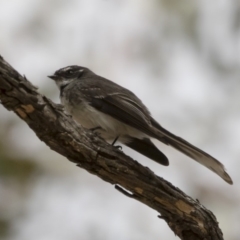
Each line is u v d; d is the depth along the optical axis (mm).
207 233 9734
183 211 9539
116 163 9086
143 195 9438
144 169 9289
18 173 12758
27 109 7980
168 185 9461
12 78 7652
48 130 8359
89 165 9031
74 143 8703
